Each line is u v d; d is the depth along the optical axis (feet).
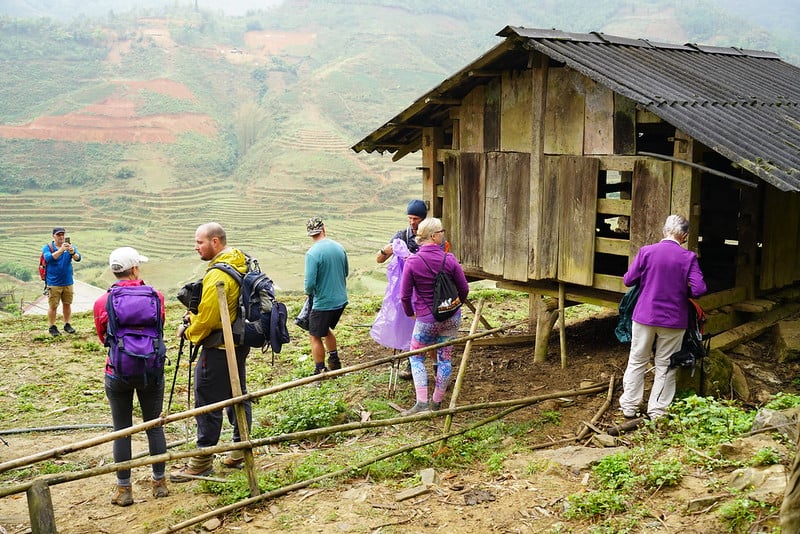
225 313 17.51
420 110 28.89
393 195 516.73
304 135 613.52
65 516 17.47
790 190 19.31
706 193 35.06
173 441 23.59
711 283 29.76
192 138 648.79
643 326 20.54
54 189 550.77
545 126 26.22
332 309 26.94
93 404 28.43
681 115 22.16
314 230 26.84
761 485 14.26
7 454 22.58
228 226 460.96
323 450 20.79
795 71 37.76
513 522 15.14
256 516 16.34
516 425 21.61
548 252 26.63
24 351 36.47
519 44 25.23
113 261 17.89
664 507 14.74
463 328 36.73
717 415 18.93
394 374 27.27
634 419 20.89
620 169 24.26
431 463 18.89
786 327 26.81
